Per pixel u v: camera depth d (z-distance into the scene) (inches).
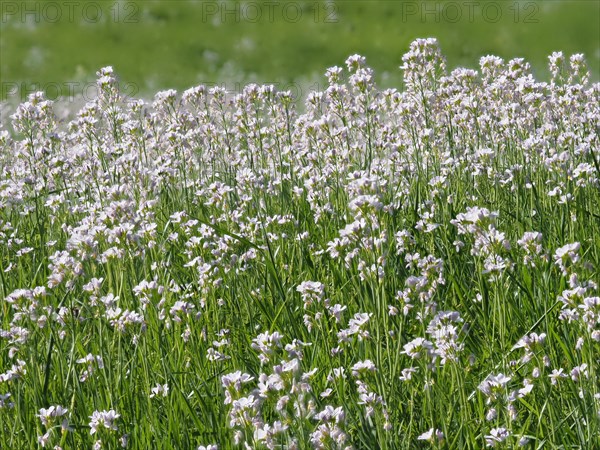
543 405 258.5
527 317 303.0
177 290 315.0
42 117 495.2
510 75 512.1
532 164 444.1
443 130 508.1
